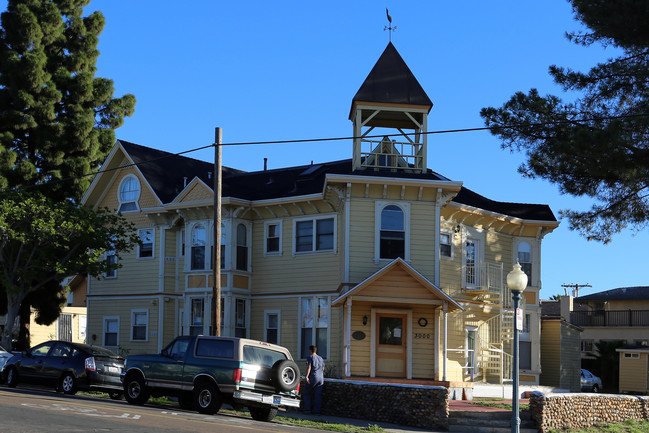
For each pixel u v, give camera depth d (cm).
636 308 5616
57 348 2438
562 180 2506
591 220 2567
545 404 2141
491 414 2241
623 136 2283
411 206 2997
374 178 2923
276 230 3381
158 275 3609
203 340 2077
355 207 2972
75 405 1902
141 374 2155
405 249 2964
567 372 3753
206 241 3406
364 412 2252
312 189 3300
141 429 1496
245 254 3400
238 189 3438
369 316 2911
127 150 3753
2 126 3881
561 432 2128
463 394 2803
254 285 3400
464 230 3312
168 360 2105
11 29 3878
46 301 3859
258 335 3353
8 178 3772
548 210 3644
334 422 2142
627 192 2519
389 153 3102
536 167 2525
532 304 3509
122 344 3688
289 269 3306
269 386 2033
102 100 4125
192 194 3444
